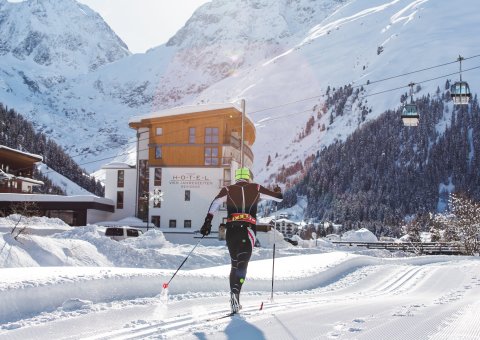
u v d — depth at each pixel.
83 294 9.42
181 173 62.25
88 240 30.73
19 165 71.19
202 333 6.68
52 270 11.16
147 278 11.10
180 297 10.47
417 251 56.81
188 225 61.53
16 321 7.83
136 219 61.47
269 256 38.78
